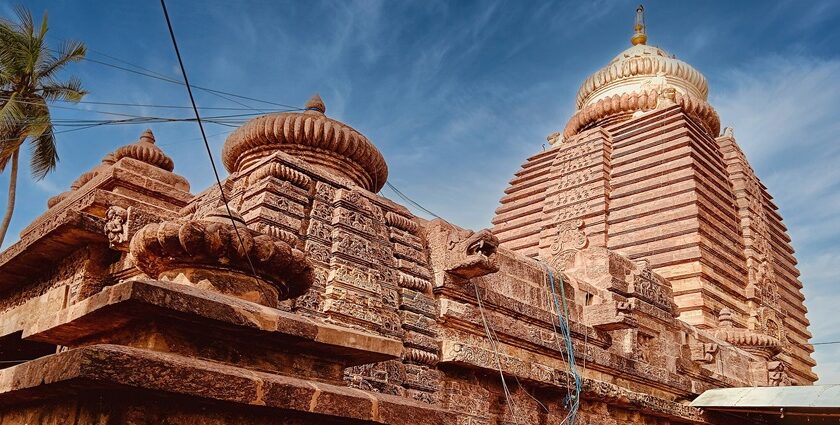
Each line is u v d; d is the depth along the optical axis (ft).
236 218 21.06
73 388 15.17
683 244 98.27
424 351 41.19
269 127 45.73
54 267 44.78
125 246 39.32
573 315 55.62
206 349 17.13
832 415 60.49
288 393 16.66
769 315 105.29
